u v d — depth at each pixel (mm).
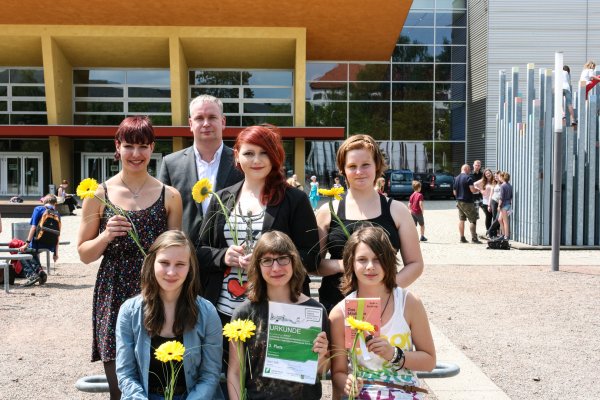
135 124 4164
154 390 3619
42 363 6348
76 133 32375
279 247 3518
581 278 11438
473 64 38812
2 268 11000
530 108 16625
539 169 16203
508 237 16469
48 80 32656
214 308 3750
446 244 17094
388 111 38719
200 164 4863
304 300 3633
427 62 39125
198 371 3654
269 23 32469
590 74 16078
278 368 3494
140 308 3637
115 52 33844
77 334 7539
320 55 36844
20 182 35562
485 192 18469
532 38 37281
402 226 4266
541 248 15734
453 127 39219
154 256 3561
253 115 36406
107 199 4156
